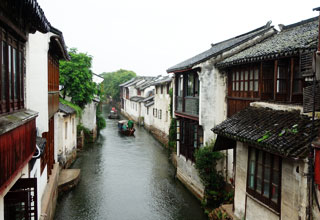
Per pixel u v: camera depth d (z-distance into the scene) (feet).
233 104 39.81
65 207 45.42
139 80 171.63
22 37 20.47
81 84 84.74
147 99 123.03
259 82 33.30
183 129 57.52
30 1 15.79
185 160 55.01
